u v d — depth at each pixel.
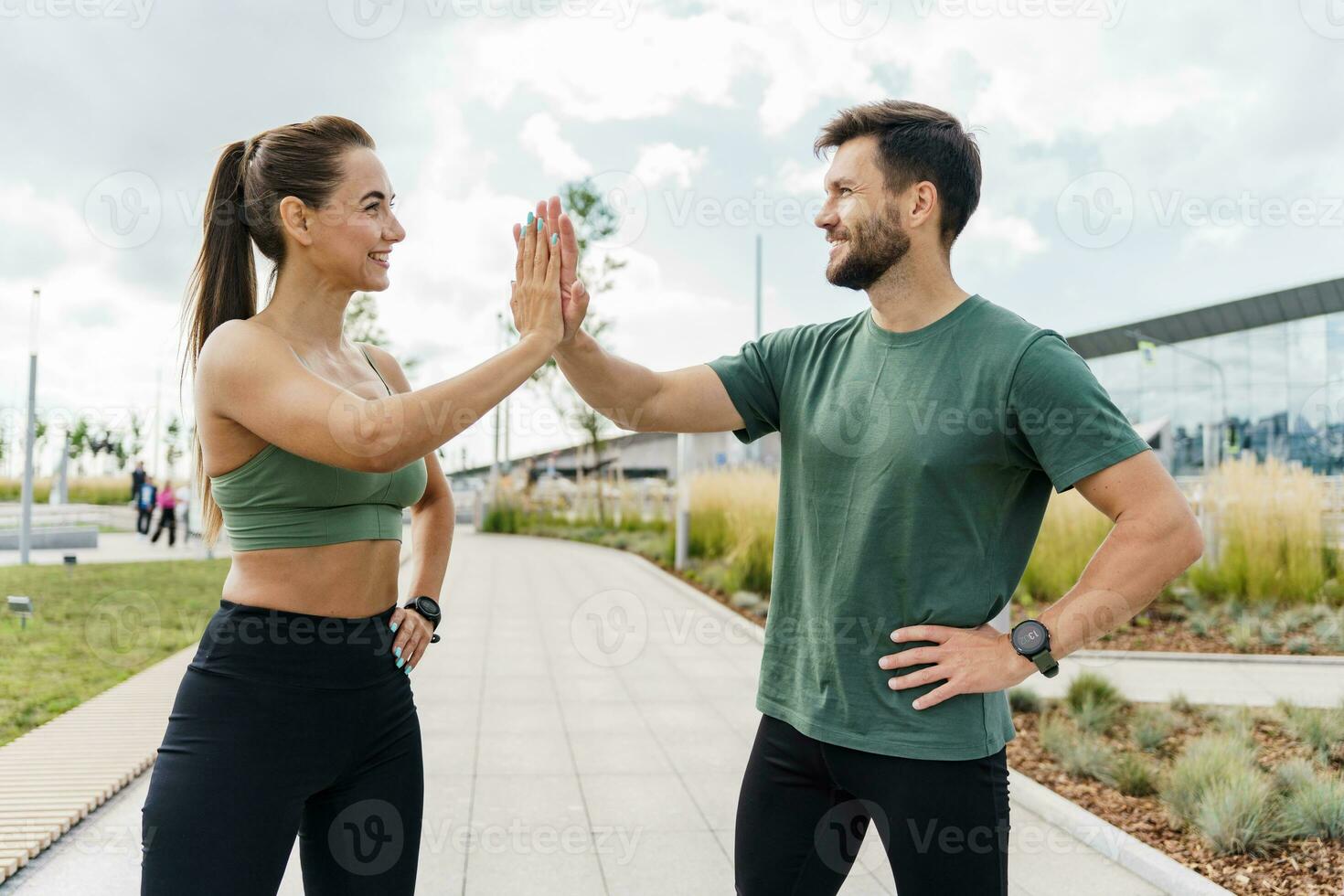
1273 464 8.31
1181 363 29.33
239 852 1.32
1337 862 2.81
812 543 1.57
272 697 1.38
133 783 3.58
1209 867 2.84
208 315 1.59
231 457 1.40
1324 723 4.09
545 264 1.54
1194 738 4.25
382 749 1.52
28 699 4.77
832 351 1.67
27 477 12.34
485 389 1.40
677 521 12.31
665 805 3.51
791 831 1.60
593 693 5.39
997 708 1.47
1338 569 7.91
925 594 1.44
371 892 1.50
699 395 1.78
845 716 1.48
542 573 12.20
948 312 1.52
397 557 1.61
